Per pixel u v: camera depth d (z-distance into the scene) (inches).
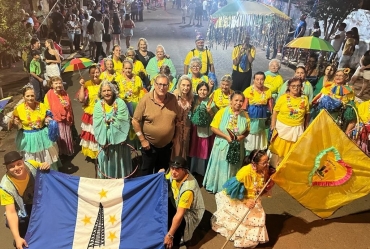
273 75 302.7
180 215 173.9
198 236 203.5
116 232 181.0
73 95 435.2
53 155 245.1
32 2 735.1
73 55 630.5
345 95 268.1
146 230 181.8
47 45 395.2
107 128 219.9
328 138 198.2
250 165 193.6
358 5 523.8
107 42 611.2
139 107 204.5
